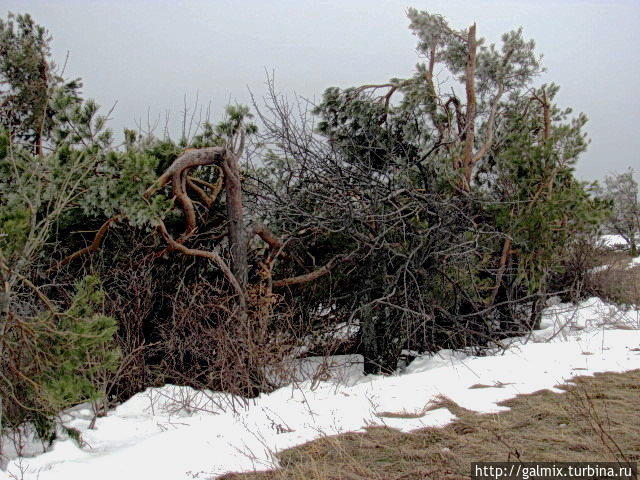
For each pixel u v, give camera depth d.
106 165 7.29
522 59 12.92
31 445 5.87
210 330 7.45
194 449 5.11
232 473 4.60
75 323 5.52
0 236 5.08
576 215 10.47
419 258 9.56
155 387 8.02
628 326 10.63
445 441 5.14
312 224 9.49
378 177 10.30
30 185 5.99
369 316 9.53
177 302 8.38
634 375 7.07
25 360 5.63
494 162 11.90
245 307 8.05
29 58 11.31
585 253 13.52
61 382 5.34
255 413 6.17
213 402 6.79
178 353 8.30
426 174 10.37
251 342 7.34
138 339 8.04
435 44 12.41
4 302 5.22
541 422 5.52
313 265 10.10
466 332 9.72
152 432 6.24
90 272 8.07
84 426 6.61
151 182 7.39
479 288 10.36
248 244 8.95
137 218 7.37
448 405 6.15
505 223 10.52
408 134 11.39
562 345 8.89
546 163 10.41
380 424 5.65
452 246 9.40
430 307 9.45
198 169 9.73
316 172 9.91
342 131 11.28
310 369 8.77
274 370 7.74
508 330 10.80
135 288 8.02
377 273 9.68
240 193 8.84
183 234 8.66
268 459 4.86
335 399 6.61
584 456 4.59
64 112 8.07
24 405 5.59
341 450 4.98
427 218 10.00
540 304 11.02
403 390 6.81
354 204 9.91
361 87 11.50
